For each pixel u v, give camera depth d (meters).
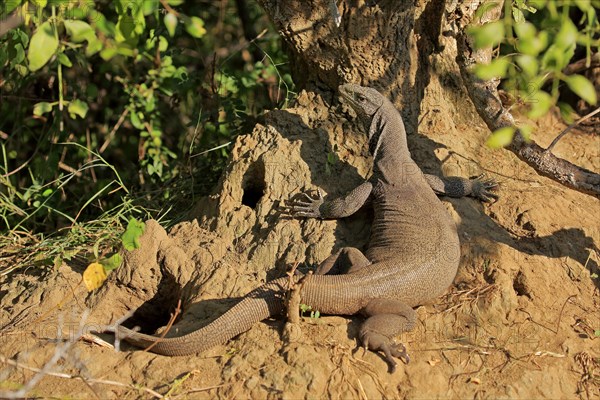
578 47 10.23
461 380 6.39
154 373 6.38
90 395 6.23
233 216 7.84
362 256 7.04
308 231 7.55
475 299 6.94
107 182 10.48
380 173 7.61
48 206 9.27
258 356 6.39
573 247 7.64
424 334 6.72
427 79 8.48
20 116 11.01
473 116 8.73
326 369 6.26
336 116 8.25
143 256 7.54
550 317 6.98
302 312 6.76
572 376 6.55
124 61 11.10
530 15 9.87
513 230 7.72
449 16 7.74
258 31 13.59
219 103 10.13
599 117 9.80
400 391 6.25
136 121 10.68
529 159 7.29
